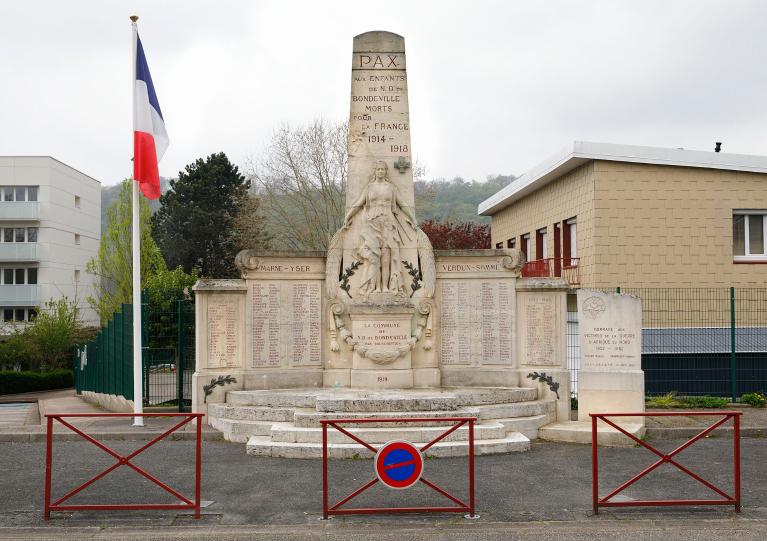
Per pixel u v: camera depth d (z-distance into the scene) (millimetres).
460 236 46938
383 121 16172
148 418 15695
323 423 8531
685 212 22828
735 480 8836
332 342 15711
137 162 15141
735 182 22828
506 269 15711
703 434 8844
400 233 16031
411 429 12352
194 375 14930
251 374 15258
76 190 50625
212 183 50688
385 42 16234
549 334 15250
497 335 15758
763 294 22391
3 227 46156
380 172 15906
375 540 7832
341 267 15945
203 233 49719
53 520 8508
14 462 11617
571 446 13016
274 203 44531
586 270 23609
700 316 21984
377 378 15367
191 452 12344
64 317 38406
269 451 12008
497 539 7852
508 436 12805
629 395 14188
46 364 37656
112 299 44938
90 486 10078
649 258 22766
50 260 46375
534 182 27859
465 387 15492
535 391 14977
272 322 15547
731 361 17734
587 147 22766
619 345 14320
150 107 15484
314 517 8625
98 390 24203
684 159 22625
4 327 42281
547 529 8180
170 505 8586
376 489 9898
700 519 8523
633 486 10117
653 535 7969
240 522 8445
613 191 22922
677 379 18578
